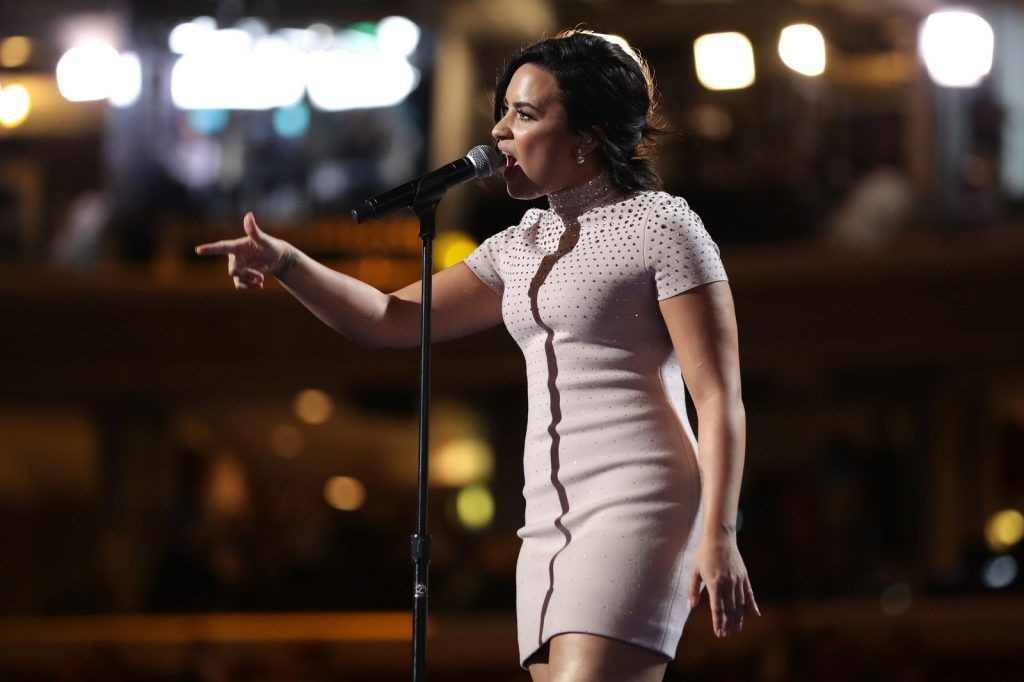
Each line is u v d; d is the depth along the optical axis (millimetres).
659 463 7512
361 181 43188
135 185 43969
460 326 8820
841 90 42719
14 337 43531
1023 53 41719
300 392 43688
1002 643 28000
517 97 7914
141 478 45094
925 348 39438
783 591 31188
